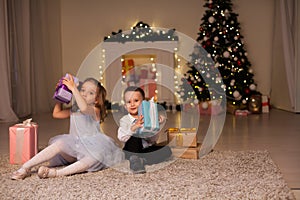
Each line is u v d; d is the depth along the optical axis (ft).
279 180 8.34
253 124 16.93
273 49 23.58
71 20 24.68
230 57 21.04
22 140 9.96
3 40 17.98
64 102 9.71
